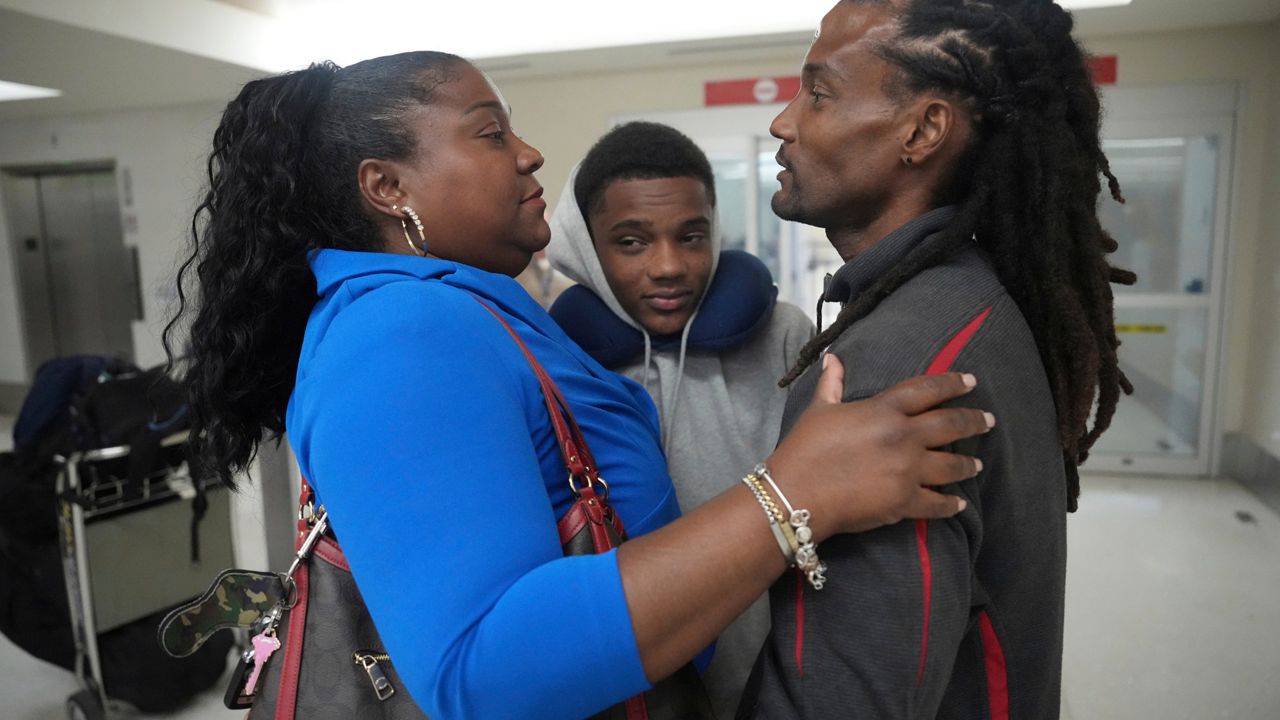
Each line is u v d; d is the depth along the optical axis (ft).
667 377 3.92
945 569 2.11
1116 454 16.31
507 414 2.18
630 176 3.74
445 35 15.11
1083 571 11.36
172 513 8.72
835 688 2.15
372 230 2.73
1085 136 2.51
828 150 2.47
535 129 17.84
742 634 3.59
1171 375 15.98
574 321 4.08
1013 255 2.41
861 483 2.00
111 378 8.30
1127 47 15.11
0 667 9.33
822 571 2.07
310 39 15.20
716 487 3.77
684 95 16.99
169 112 19.11
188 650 2.67
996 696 2.50
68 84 15.87
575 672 1.92
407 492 1.99
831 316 16.20
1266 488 14.11
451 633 1.94
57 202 21.63
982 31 2.31
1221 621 9.78
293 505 9.53
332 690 2.52
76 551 7.80
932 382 2.06
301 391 2.35
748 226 17.10
